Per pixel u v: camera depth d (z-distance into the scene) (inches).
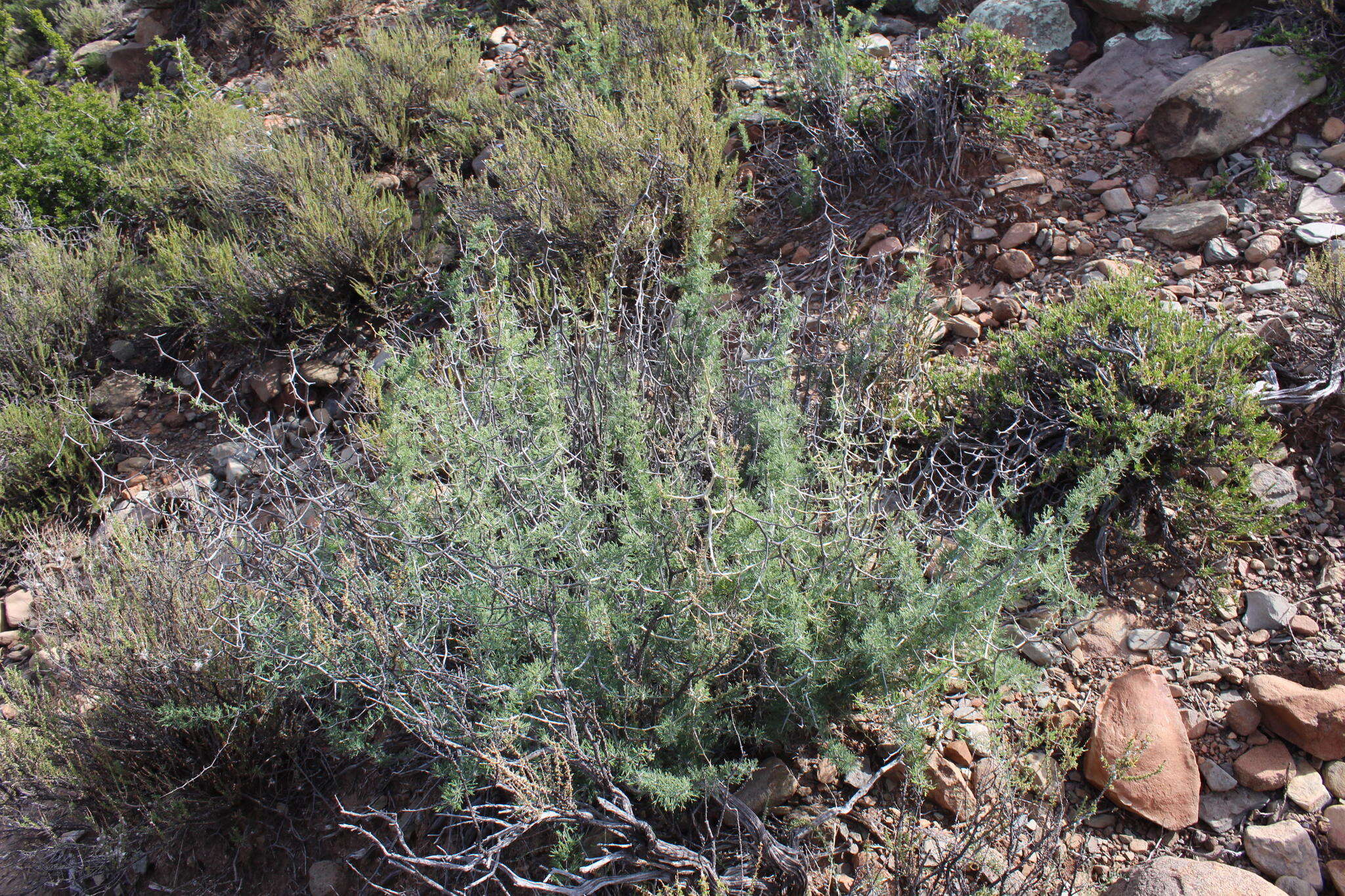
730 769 86.6
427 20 269.7
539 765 83.8
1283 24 167.0
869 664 87.1
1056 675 99.3
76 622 114.6
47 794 105.2
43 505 159.5
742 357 117.0
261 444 113.4
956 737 93.4
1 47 342.3
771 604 87.7
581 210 163.9
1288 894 80.4
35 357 181.3
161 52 321.7
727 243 173.8
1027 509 114.7
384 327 173.2
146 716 103.7
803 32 192.1
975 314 144.8
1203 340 115.8
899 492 104.7
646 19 215.8
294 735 107.3
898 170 167.0
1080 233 150.6
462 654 98.4
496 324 124.6
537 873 89.7
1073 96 179.3
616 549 90.0
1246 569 105.6
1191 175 155.8
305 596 86.4
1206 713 94.3
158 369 186.5
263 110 261.0
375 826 101.5
